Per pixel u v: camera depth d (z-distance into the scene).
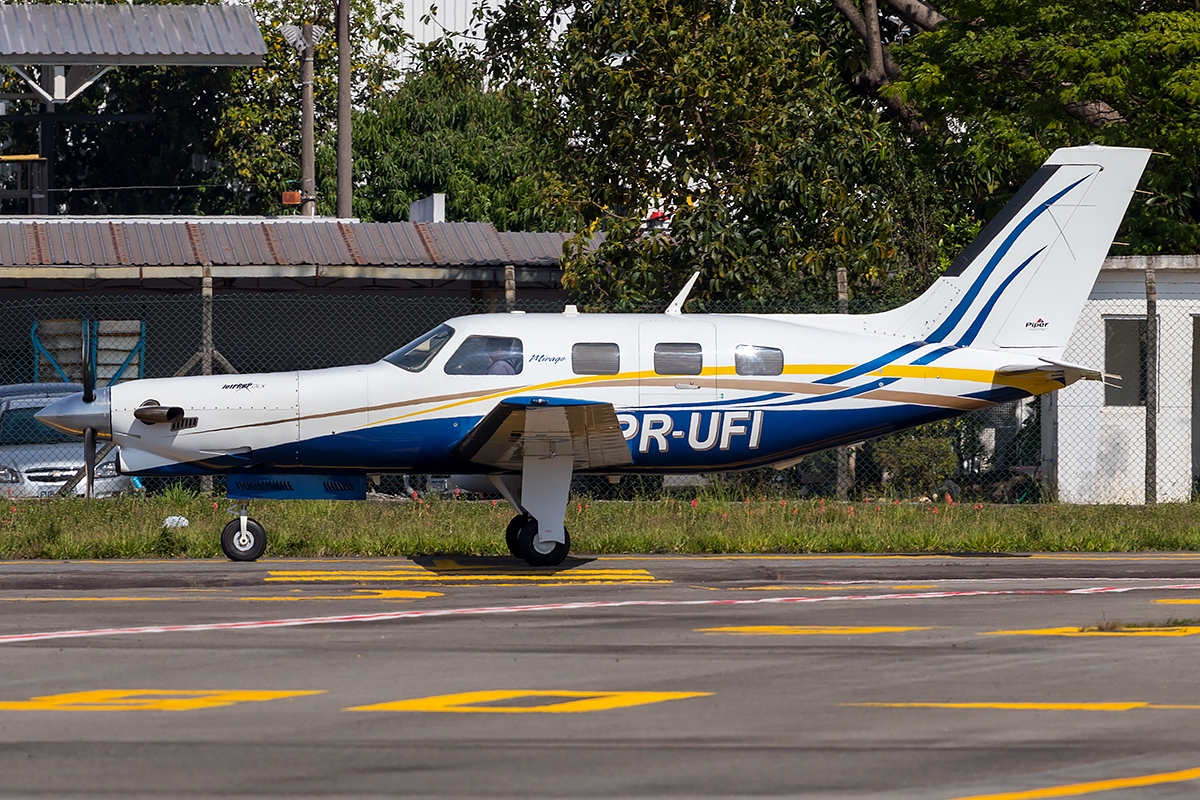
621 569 45.44
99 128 132.12
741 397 47.50
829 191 73.12
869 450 69.00
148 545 48.44
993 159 82.81
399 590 40.41
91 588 40.75
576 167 79.12
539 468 45.50
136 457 46.50
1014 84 86.00
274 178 130.50
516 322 47.16
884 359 48.81
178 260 72.88
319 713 25.23
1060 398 70.88
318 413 46.16
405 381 46.31
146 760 22.25
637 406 46.84
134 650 30.81
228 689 27.08
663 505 59.66
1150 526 54.16
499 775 21.55
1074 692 27.25
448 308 80.75
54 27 101.75
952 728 24.48
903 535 51.22
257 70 131.50
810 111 76.94
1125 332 72.50
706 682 28.00
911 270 77.62
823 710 25.73
